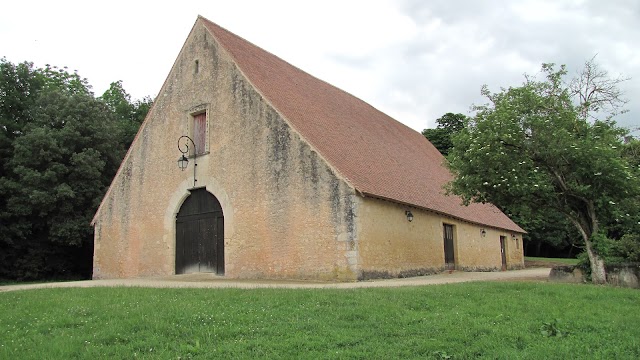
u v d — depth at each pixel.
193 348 6.27
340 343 6.51
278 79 19.42
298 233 15.41
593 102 15.42
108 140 28.72
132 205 20.62
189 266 18.44
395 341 6.64
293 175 15.81
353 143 18.67
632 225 12.95
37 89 29.41
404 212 17.14
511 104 13.87
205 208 18.41
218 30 19.81
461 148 14.35
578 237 19.44
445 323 7.48
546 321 7.66
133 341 6.69
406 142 25.98
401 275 16.42
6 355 6.24
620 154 13.52
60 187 25.14
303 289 10.92
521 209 13.94
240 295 9.90
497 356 6.01
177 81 20.08
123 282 15.68
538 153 13.20
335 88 24.52
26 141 25.33
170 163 19.61
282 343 6.47
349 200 14.54
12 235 25.66
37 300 10.01
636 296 9.95
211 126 18.47
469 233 22.66
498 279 15.02
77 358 6.10
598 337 6.84
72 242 25.98
